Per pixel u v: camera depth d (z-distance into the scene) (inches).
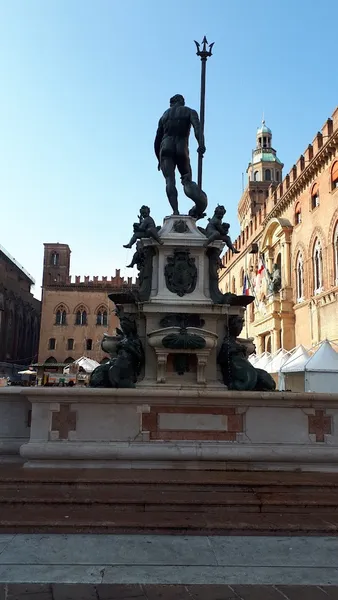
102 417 274.8
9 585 150.6
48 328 2819.9
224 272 2625.5
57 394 271.9
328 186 1349.7
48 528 195.0
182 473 254.1
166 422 276.4
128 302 371.9
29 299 3415.4
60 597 143.6
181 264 373.7
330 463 271.9
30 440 271.6
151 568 164.6
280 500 218.8
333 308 1291.8
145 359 353.1
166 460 267.0
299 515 211.6
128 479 236.5
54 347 2800.2
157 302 360.2
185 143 422.0
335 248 1314.0
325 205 1366.9
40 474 246.1
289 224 1640.0
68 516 203.9
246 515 210.4
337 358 826.2
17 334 3026.6
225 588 150.9
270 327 1667.1
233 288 2423.7
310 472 266.1
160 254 378.6
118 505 213.9
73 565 165.6
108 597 144.3
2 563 165.6
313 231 1446.9
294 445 275.4
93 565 165.8
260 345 1830.7
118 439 273.1
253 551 179.6
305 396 276.8
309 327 1450.5
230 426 277.7
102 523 197.0
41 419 273.1
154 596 145.3
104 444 270.4
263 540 190.7
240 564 168.4
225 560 171.3
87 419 274.4
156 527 196.4
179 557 173.3
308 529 197.2
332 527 197.8
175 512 212.1
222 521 202.4
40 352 2787.9
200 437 275.6
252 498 222.5
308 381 811.4
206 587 151.6
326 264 1349.7
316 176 1438.2
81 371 1464.1
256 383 341.7
